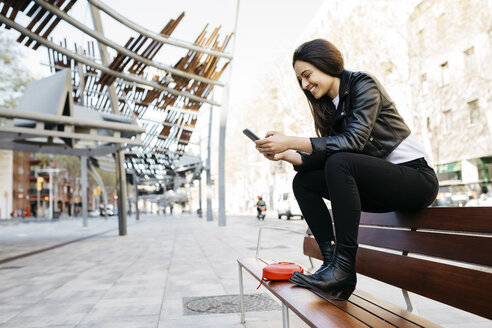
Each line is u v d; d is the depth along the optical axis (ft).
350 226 5.64
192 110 55.31
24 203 235.81
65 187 284.20
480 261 4.62
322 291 5.77
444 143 74.23
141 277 19.44
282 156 6.49
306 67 6.68
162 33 36.24
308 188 6.81
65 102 35.99
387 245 6.81
